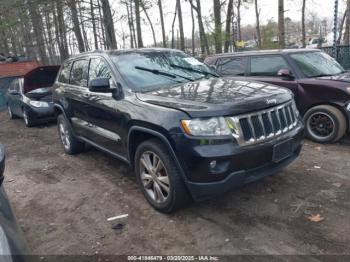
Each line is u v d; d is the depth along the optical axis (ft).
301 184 14.06
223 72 24.07
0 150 6.94
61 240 11.32
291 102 12.79
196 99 11.26
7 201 8.23
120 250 10.50
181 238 10.85
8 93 37.32
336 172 15.17
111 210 13.08
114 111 13.67
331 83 18.66
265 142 11.06
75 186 15.80
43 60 73.26
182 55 17.25
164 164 11.45
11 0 42.70
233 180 10.46
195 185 10.62
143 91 13.16
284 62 21.13
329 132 19.12
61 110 19.83
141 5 51.21
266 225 11.19
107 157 19.83
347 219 11.26
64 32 50.52
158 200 12.34
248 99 11.09
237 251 9.98
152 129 11.55
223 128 10.32
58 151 22.25
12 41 84.12
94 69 16.24
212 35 57.52
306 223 11.16
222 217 11.87
